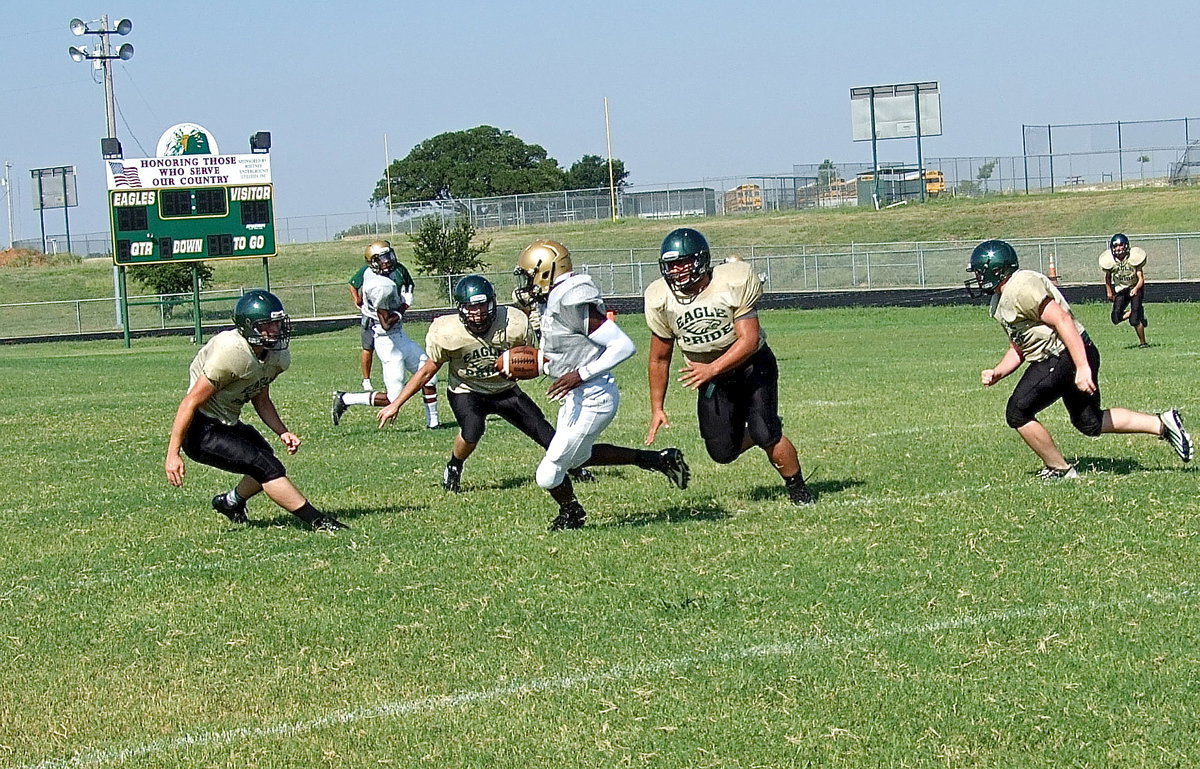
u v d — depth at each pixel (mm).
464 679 5277
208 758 4582
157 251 33875
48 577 7316
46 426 15078
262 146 34344
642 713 4812
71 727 4922
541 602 6309
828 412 13430
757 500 8648
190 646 5879
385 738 4688
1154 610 5773
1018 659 5219
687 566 6867
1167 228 53812
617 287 53594
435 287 50312
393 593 6609
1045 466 8930
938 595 6125
